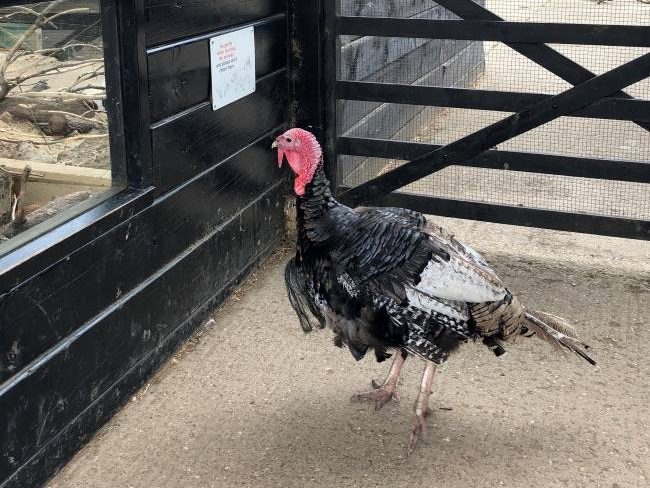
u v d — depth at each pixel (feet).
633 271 9.20
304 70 9.07
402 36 8.70
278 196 9.39
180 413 6.59
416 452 6.13
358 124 10.20
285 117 9.24
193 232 7.44
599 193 11.15
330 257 5.88
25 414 5.34
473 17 8.45
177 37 6.73
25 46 6.36
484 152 8.91
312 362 7.38
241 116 8.09
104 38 6.10
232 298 8.46
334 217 5.93
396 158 9.25
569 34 8.21
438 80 13.14
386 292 5.68
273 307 8.31
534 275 9.11
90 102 6.41
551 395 6.86
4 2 5.63
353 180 10.31
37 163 6.55
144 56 6.19
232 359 7.38
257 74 8.38
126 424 6.43
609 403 6.73
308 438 6.30
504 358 7.42
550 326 6.23
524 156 8.79
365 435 6.34
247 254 8.73
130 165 6.40
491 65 13.03
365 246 5.76
